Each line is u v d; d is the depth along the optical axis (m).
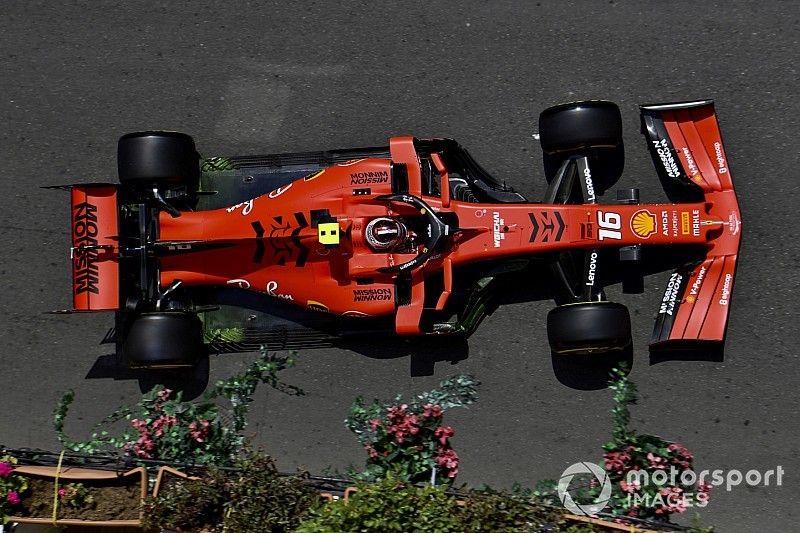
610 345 22.86
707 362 24.59
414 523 20.20
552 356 24.92
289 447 25.30
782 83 24.89
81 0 26.88
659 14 25.36
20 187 26.48
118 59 26.64
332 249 23.25
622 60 25.36
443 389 24.91
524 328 25.03
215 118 26.27
